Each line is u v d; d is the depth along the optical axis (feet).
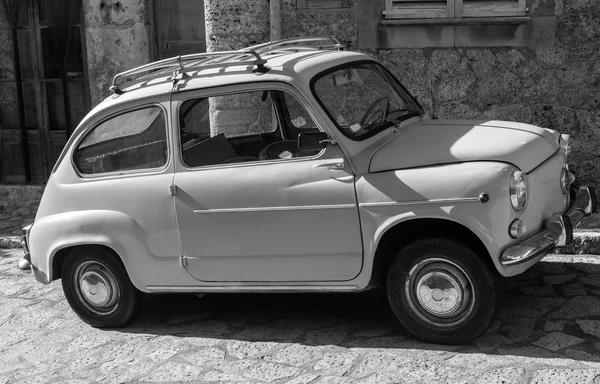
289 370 16.56
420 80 28.96
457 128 17.85
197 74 18.72
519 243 15.53
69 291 20.24
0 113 36.24
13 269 26.48
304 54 19.39
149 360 17.89
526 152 16.33
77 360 18.40
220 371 16.90
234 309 20.63
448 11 28.14
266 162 17.57
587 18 27.53
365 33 28.96
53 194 19.93
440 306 16.39
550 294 19.33
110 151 19.31
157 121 18.69
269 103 18.28
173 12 33.78
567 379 14.84
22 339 20.18
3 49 35.47
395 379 15.56
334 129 17.03
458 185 15.58
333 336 18.08
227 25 26.99
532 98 28.43
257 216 17.39
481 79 28.63
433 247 16.12
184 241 18.26
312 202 16.88
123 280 19.51
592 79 27.84
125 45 33.32
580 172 28.35
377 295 20.47
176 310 21.08
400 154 16.67
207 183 17.92
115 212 18.93
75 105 35.27
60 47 34.58
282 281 17.62
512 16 27.84
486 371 15.44
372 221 16.37
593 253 22.48
